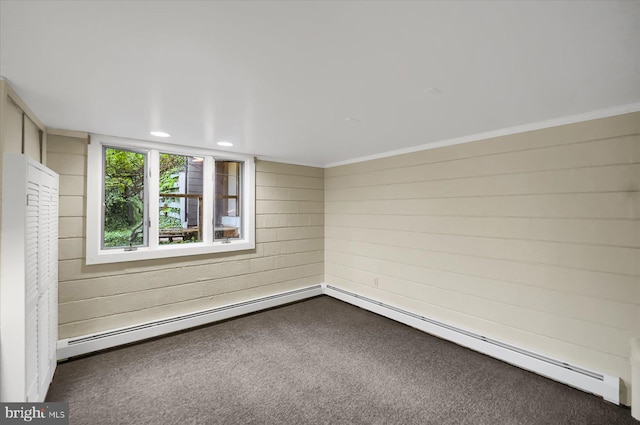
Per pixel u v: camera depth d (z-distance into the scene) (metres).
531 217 2.68
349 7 1.15
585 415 2.09
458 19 1.22
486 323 2.98
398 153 3.83
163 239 3.58
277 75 1.75
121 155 3.26
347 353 2.97
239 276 4.07
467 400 2.25
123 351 2.98
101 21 1.23
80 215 2.94
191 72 1.71
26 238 1.74
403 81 1.83
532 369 2.62
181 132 3.00
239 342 3.21
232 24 1.26
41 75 1.73
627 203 2.20
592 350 2.35
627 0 1.09
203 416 2.06
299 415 2.08
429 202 3.49
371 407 2.16
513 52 1.48
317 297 4.84
